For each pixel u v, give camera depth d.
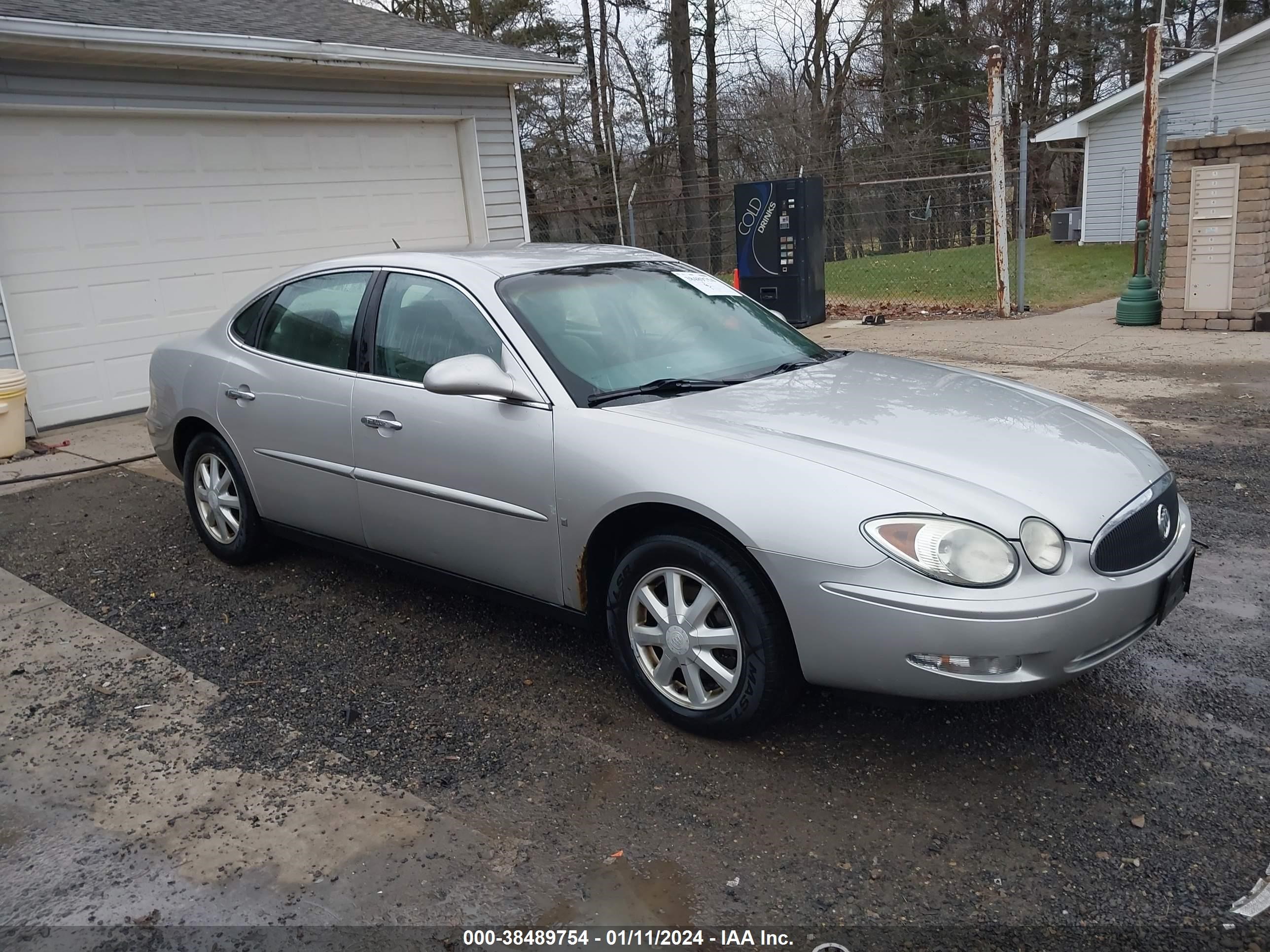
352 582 4.65
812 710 3.29
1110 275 16.33
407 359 3.81
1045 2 29.64
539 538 3.36
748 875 2.50
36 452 7.32
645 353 3.68
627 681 3.47
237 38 8.27
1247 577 4.15
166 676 3.74
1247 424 6.41
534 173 26.03
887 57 29.34
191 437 4.98
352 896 2.48
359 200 10.18
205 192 8.88
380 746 3.19
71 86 7.82
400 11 24.92
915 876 2.47
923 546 2.60
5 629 4.21
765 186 11.66
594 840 2.67
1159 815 2.66
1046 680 2.65
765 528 2.77
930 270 17.80
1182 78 20.95
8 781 3.05
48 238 7.89
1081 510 2.74
